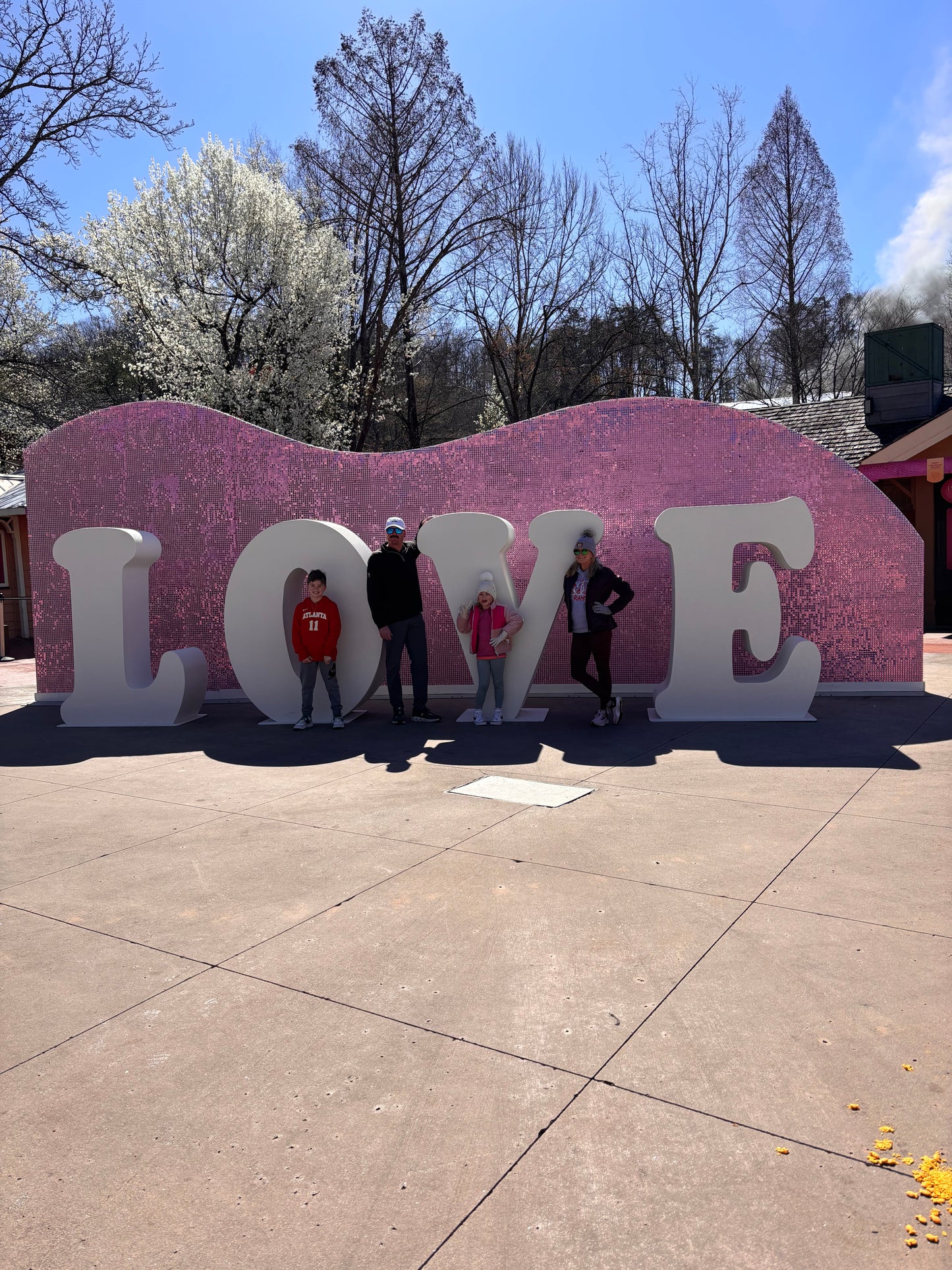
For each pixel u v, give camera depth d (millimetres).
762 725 8641
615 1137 2564
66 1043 3188
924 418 18828
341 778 7027
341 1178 2441
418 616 9289
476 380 38062
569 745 7965
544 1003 3344
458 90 29109
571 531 9172
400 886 4586
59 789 7016
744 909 4141
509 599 9312
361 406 30719
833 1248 2133
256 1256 2168
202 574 11727
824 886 4395
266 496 11586
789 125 33375
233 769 7516
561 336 33062
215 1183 2438
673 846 5082
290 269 25594
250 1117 2725
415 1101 2770
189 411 11695
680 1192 2334
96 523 11883
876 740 7730
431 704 10727
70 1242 2234
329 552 9430
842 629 10492
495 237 30922
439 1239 2205
